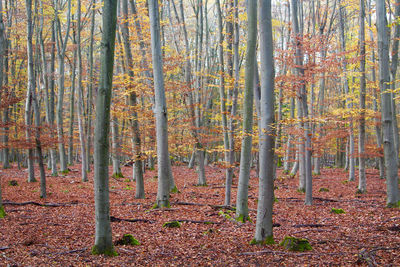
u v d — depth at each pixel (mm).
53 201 12398
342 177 22203
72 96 23641
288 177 20547
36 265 5746
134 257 6305
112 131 21172
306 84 11484
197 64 20188
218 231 8383
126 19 13352
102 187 6191
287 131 12500
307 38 11281
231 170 11758
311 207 12094
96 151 6043
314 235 7930
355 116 14883
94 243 6973
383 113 11094
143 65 13516
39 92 24234
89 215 10180
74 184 17359
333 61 10883
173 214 10531
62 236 7734
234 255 6422
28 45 15344
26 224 8789
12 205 11289
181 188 17328
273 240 7035
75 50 22938
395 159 11086
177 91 15578
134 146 13383
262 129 6660
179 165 32938
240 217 9578
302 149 15727
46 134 13242
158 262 6074
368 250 6395
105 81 5785
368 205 11789
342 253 6324
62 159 22531
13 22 24000
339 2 19266
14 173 21422
